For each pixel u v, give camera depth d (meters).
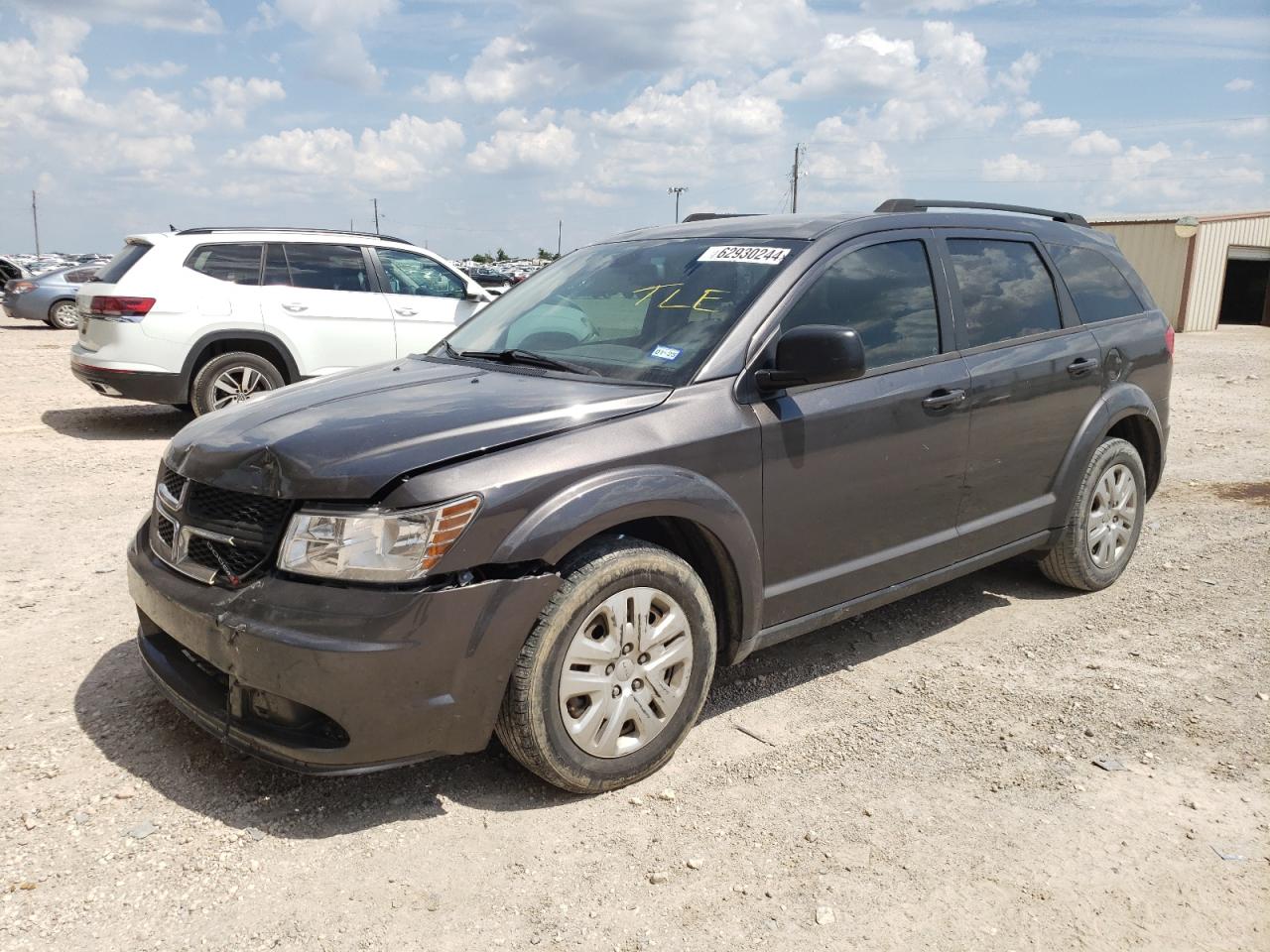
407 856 2.77
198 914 2.51
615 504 2.94
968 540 4.20
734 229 4.09
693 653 3.24
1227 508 6.71
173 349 8.53
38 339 18.83
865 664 4.14
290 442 2.93
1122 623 4.61
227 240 8.93
